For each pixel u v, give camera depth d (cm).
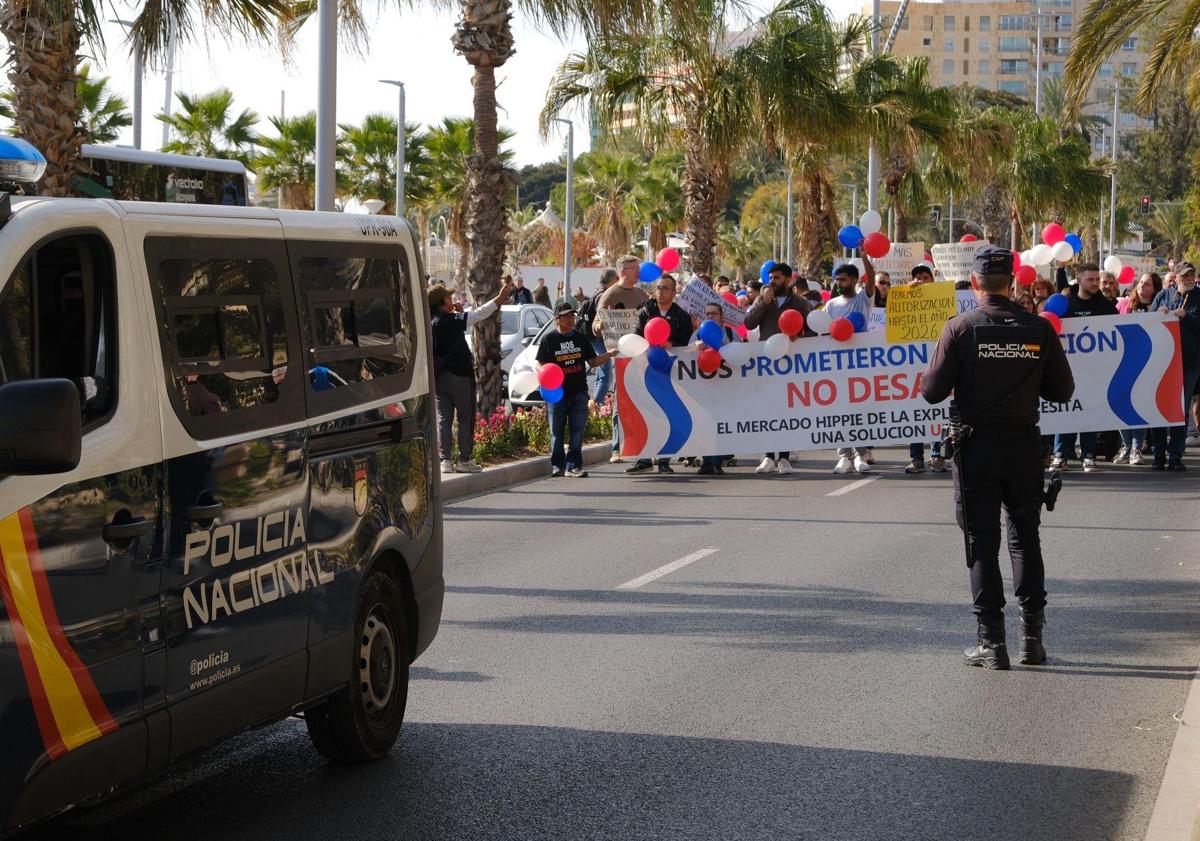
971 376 729
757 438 1616
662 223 6906
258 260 513
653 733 630
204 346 475
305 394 533
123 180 1484
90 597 409
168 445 448
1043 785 559
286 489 513
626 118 2673
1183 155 9231
